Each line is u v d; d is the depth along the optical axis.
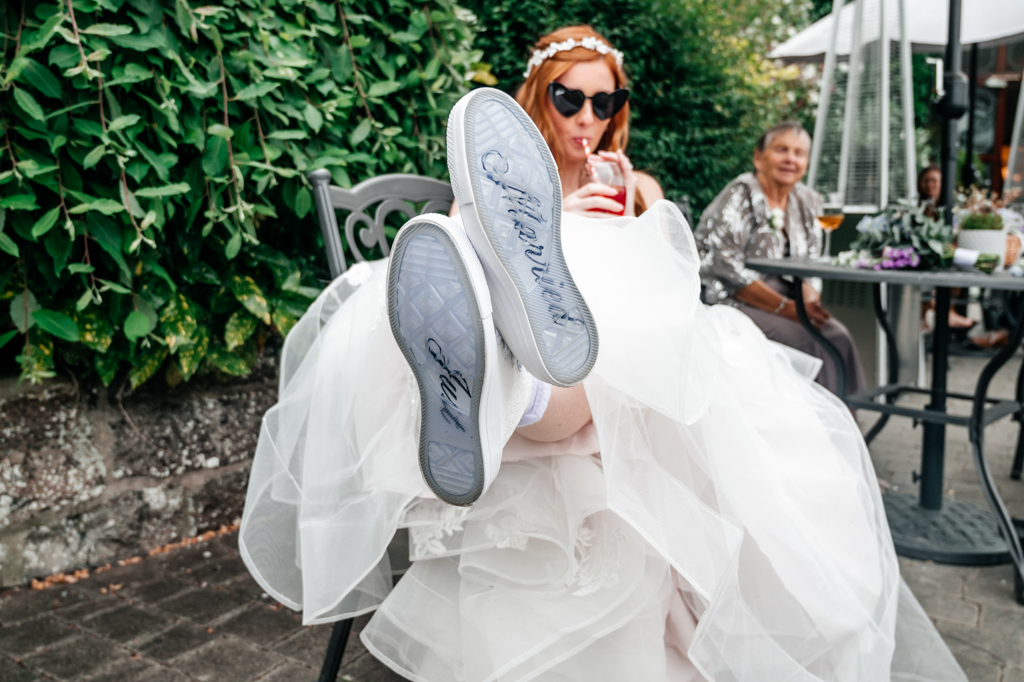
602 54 2.21
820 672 1.34
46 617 1.96
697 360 1.25
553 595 1.23
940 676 1.58
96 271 2.13
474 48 4.58
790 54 5.06
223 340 2.46
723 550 1.19
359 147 2.58
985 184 6.64
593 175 2.02
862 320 4.10
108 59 1.98
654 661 1.26
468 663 1.25
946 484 3.09
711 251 3.42
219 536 2.51
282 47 2.29
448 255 1.02
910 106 3.90
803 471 1.44
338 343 1.42
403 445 1.28
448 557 1.41
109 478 2.28
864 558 1.42
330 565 1.31
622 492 1.17
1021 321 2.12
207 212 2.17
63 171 1.95
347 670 1.72
